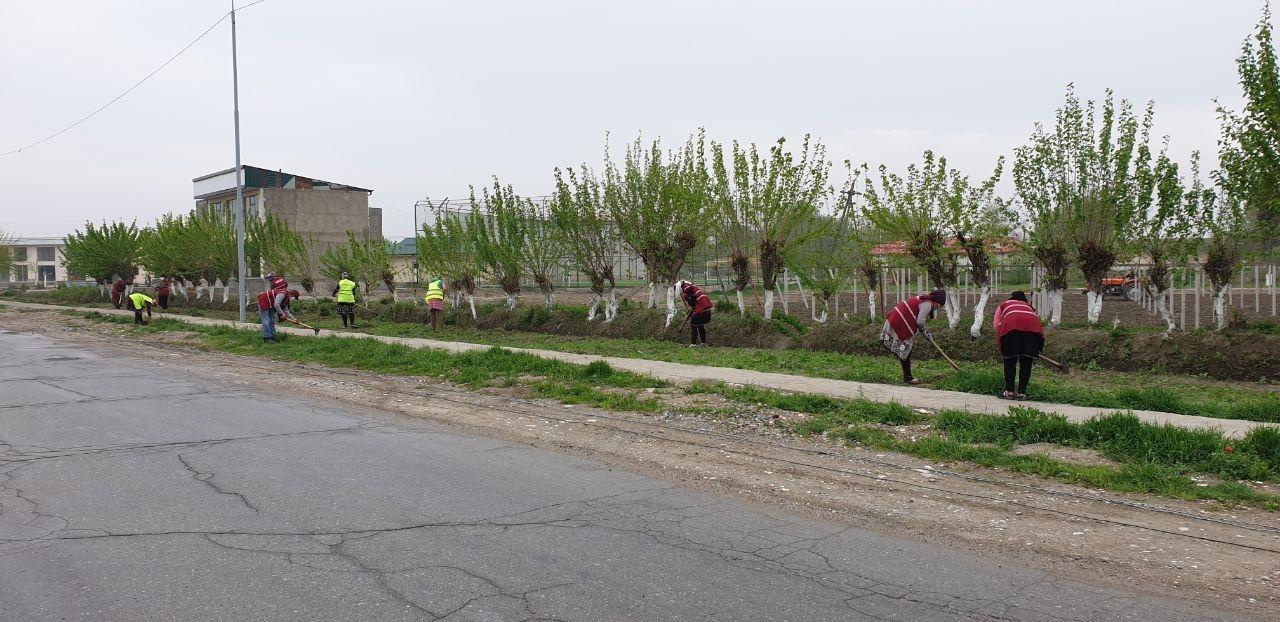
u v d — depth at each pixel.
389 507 6.43
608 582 4.87
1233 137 11.73
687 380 12.77
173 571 5.02
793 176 18.89
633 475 7.55
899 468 7.79
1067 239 16.00
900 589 4.79
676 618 4.35
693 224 19.81
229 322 29.39
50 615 4.38
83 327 28.88
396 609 4.45
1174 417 9.23
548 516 6.22
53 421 10.30
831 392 11.33
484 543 5.57
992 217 15.91
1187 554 5.41
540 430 9.78
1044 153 15.64
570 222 21.80
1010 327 10.44
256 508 6.39
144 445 8.81
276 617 4.34
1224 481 7.00
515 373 14.14
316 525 5.95
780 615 4.40
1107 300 34.66
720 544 5.60
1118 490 6.93
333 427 9.97
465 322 25.95
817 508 6.52
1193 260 17.72
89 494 6.80
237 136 27.61
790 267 20.00
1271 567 5.16
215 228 39.81
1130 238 15.20
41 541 5.59
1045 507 6.51
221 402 12.02
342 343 19.05
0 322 31.89
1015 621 4.34
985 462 7.82
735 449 8.64
